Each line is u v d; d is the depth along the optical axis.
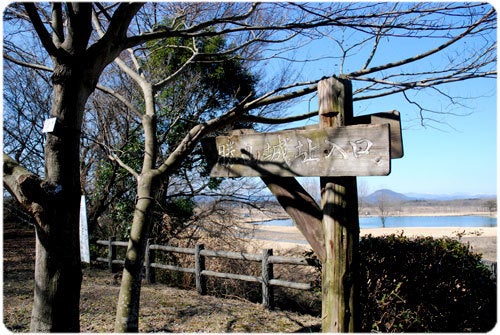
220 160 2.92
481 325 4.14
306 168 2.47
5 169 2.41
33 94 8.77
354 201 2.41
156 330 4.43
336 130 2.35
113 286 6.52
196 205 9.05
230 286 6.99
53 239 2.37
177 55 8.38
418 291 3.93
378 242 4.12
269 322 4.82
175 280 7.34
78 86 2.50
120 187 8.48
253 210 8.92
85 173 8.74
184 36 2.90
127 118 7.59
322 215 2.54
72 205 2.46
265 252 5.45
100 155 8.30
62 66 2.45
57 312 2.36
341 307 2.35
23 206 2.37
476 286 4.15
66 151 2.46
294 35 3.42
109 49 2.58
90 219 8.24
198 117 8.55
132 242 2.72
